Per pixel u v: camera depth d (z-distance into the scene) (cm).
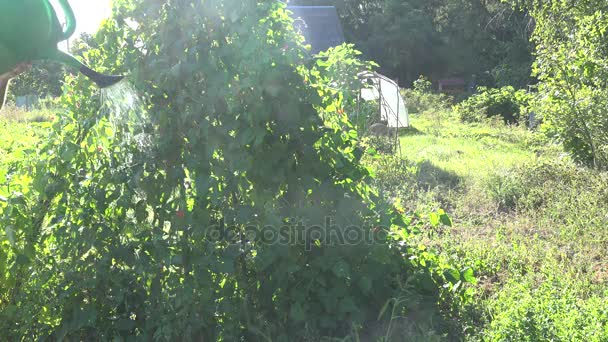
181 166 372
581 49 1077
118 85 376
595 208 699
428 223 660
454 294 427
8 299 381
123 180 370
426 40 4441
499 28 4325
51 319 374
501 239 617
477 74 4506
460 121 2309
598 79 1052
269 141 372
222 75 361
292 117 369
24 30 263
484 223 700
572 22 1139
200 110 366
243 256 382
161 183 372
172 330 358
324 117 405
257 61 362
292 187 379
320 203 387
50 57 280
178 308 362
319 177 386
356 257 391
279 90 366
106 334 370
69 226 375
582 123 1044
